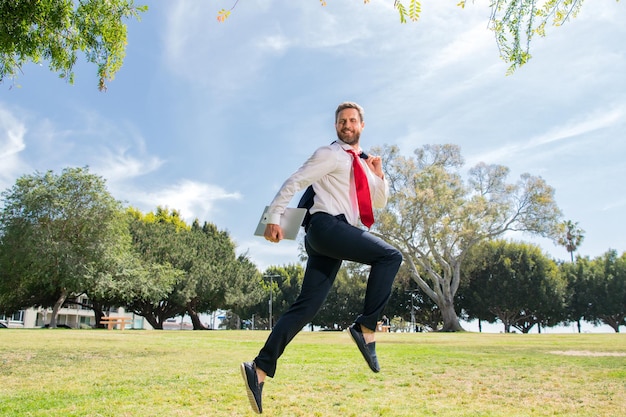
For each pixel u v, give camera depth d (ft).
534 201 123.54
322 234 8.22
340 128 9.06
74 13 22.71
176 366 18.90
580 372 18.12
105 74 23.91
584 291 168.45
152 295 116.57
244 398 12.27
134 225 139.33
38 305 130.82
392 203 120.78
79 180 103.76
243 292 154.40
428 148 130.82
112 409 10.89
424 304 177.68
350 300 180.55
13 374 16.39
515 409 11.32
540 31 14.51
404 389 14.11
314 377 16.43
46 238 98.12
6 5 20.81
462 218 120.37
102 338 37.73
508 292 156.87
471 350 30.27
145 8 23.57
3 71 23.86
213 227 178.70
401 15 11.71
